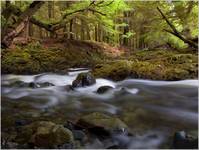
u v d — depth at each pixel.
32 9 10.55
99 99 6.77
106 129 4.25
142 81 8.73
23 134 4.19
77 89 7.93
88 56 15.05
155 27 15.11
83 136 4.20
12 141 4.11
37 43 14.44
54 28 15.09
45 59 12.84
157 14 14.89
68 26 21.55
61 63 13.12
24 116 5.43
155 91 7.45
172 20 14.77
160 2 14.41
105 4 14.19
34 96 7.16
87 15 17.06
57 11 19.58
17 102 6.54
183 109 5.80
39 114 5.58
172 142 4.18
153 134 4.46
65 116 5.46
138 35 21.59
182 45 17.03
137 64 9.59
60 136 3.98
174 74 8.80
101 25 17.23
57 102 6.57
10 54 12.27
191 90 7.43
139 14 17.05
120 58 13.82
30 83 8.35
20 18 10.47
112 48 18.84
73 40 17.14
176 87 7.80
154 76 8.90
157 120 5.12
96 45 17.83
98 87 8.09
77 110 5.90
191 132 4.55
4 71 11.40
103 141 4.17
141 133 4.50
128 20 20.70
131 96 6.85
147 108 5.90
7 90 7.84
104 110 5.86
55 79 10.19
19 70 11.64
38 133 4.01
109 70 9.34
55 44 15.42
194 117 5.27
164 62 10.07
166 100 6.50
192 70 8.99
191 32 14.45
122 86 8.14
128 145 4.14
